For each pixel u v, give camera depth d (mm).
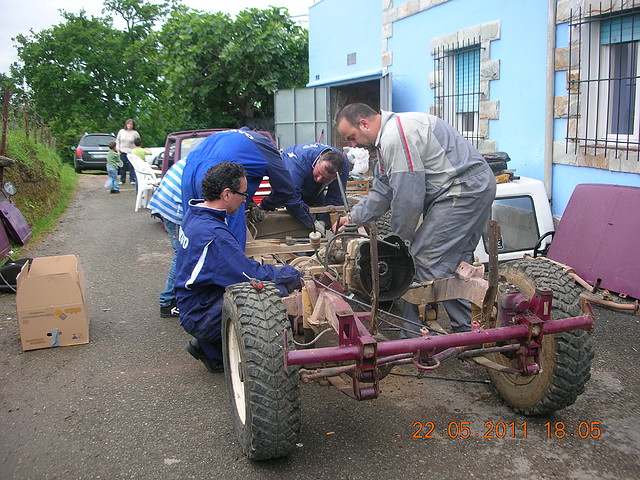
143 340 5105
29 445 3438
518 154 7973
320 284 3535
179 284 3908
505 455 3207
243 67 17062
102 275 7328
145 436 3514
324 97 14000
